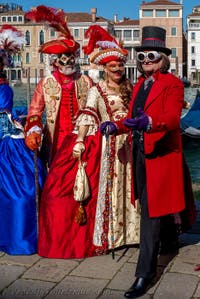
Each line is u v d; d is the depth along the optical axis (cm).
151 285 365
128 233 436
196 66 7494
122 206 430
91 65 466
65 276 385
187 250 431
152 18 7275
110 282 373
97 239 423
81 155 421
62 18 471
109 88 429
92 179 427
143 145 353
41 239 427
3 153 462
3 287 367
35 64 6950
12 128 468
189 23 7475
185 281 371
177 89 348
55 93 461
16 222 431
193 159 1284
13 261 415
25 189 442
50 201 426
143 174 365
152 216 352
